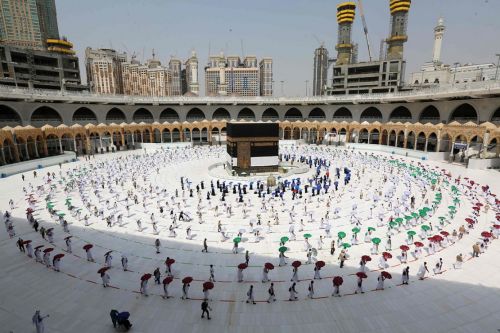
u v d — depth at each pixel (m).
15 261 19.78
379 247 21.62
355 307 15.25
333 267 19.06
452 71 108.94
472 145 54.50
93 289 16.95
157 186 36.47
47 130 55.16
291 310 15.08
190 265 19.47
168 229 25.08
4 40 124.12
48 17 158.12
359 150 67.19
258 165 45.00
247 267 19.20
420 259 19.78
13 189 36.06
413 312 14.84
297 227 25.28
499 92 46.41
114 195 34.06
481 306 15.24
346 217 27.27
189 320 14.44
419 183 36.69
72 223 26.03
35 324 13.32
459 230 22.55
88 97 66.94
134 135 80.94
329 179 39.25
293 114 90.75
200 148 70.81
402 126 62.03
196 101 82.25
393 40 101.38
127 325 13.59
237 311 15.05
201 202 31.80
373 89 94.88
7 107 58.66
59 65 85.94
